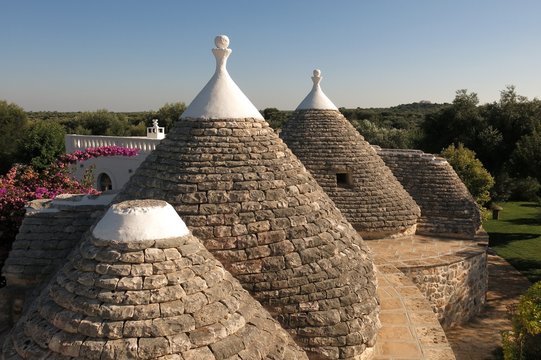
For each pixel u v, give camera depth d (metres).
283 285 6.75
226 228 6.82
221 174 7.24
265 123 8.17
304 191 7.60
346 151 15.29
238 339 4.74
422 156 18.42
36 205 9.14
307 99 16.09
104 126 52.38
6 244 12.52
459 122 42.94
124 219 4.88
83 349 4.26
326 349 6.75
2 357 4.82
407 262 14.37
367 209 15.23
